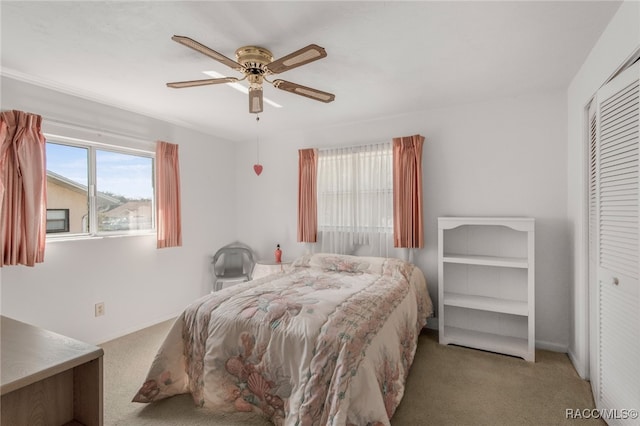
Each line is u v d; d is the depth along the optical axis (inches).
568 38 72.9
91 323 110.7
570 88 99.6
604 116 68.8
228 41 73.6
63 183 106.2
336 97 110.4
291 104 118.0
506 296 113.0
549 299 106.7
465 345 108.8
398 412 73.8
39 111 97.6
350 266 121.0
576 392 81.2
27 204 91.0
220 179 165.6
